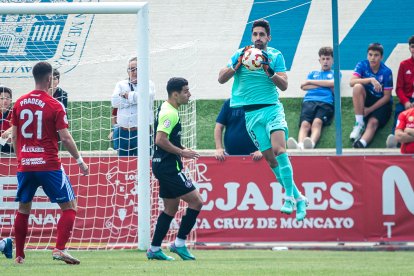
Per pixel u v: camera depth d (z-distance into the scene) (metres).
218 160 43.59
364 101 52.28
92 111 54.81
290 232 43.44
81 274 24.88
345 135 53.81
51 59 56.66
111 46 58.31
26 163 28.62
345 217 43.56
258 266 29.44
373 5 58.03
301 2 58.75
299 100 56.75
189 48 57.00
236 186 43.41
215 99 57.25
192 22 58.91
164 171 32.81
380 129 53.38
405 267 29.42
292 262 32.22
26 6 38.44
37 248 42.50
